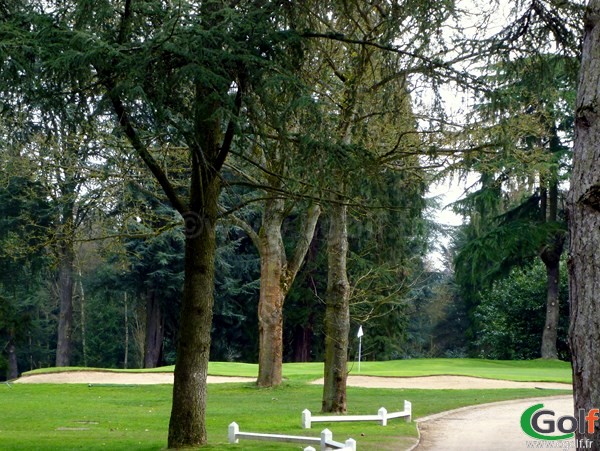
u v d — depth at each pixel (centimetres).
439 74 1291
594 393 603
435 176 1716
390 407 2000
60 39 1046
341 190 1385
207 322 1271
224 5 1111
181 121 1114
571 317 629
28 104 1079
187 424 1246
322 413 1781
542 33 1221
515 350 4762
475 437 1495
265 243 2547
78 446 1289
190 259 1265
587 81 641
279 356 2544
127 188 2141
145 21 1138
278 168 1320
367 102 1484
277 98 1102
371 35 1422
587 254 617
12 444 1314
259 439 1296
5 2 1150
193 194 1260
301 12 1223
